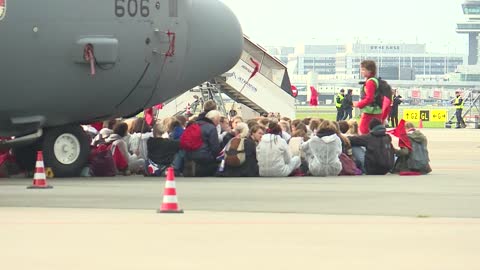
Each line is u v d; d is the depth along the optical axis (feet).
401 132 154.30
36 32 138.10
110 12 143.13
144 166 150.82
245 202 109.40
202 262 69.72
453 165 184.44
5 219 92.12
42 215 95.55
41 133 144.56
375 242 79.20
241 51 160.56
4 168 147.74
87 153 148.46
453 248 76.48
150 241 78.74
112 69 144.36
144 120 152.76
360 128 159.63
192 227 86.94
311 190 124.67
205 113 147.84
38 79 139.95
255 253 73.61
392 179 144.36
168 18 148.97
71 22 140.15
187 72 154.40
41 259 70.33
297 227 87.51
